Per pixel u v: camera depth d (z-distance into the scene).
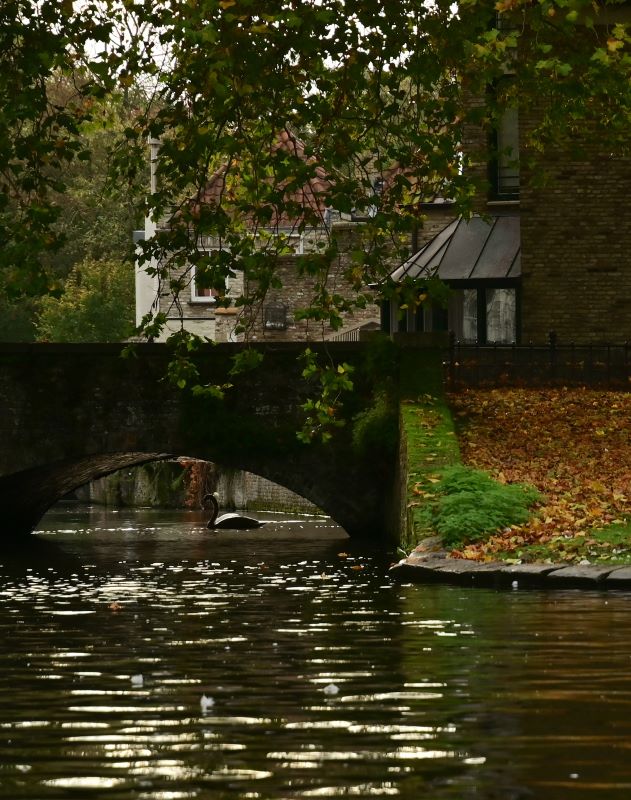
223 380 30.72
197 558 26.31
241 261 21.86
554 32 23.61
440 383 29.23
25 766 8.24
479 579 18.38
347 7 21.95
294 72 22.00
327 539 31.52
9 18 22.59
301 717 9.59
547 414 28.67
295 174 21.25
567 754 8.41
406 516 24.00
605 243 33.25
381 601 17.03
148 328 22.83
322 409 23.20
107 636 14.30
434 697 10.28
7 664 12.29
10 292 21.92
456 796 7.45
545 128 26.33
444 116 23.23
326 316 22.12
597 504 21.88
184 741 8.86
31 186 22.64
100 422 30.88
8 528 39.12
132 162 23.39
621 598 16.48
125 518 46.38
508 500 21.34
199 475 54.38
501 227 37.78
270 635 14.08
